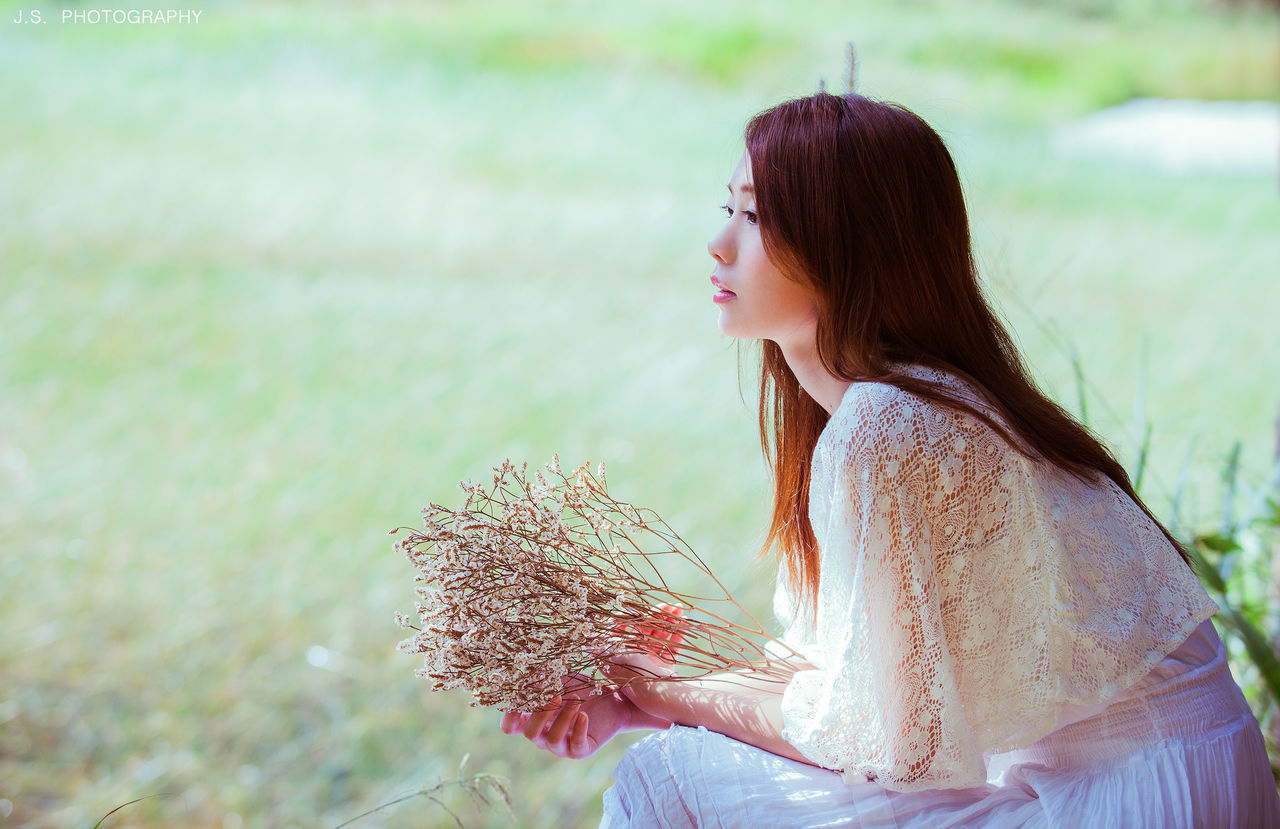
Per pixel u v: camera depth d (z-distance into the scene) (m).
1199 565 2.05
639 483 4.66
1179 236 9.19
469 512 1.52
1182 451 4.86
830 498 1.38
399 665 3.29
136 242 7.57
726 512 4.35
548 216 8.93
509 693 1.50
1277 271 8.47
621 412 5.49
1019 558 1.36
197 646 3.33
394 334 6.41
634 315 7.00
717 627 1.66
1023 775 1.46
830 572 1.38
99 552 3.87
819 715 1.38
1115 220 9.48
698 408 5.56
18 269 6.83
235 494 4.41
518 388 5.75
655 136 11.25
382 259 7.75
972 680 1.38
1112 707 1.39
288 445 4.93
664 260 8.15
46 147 9.27
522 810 2.66
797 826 1.43
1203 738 1.37
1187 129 12.84
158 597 3.60
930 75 13.90
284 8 14.48
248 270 7.29
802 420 1.66
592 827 2.61
